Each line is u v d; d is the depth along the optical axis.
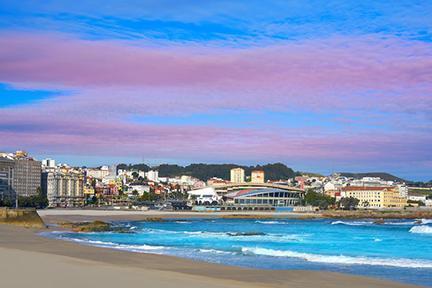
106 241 67.75
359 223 164.00
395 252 56.81
